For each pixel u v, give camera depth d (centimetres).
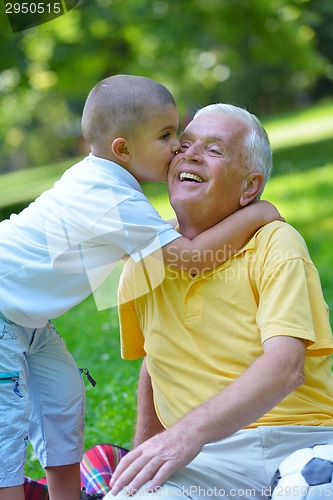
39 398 448
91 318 915
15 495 403
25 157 5206
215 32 2262
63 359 454
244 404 330
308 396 377
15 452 406
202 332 380
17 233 424
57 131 4628
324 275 1012
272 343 346
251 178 401
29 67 2031
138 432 443
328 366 393
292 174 2073
